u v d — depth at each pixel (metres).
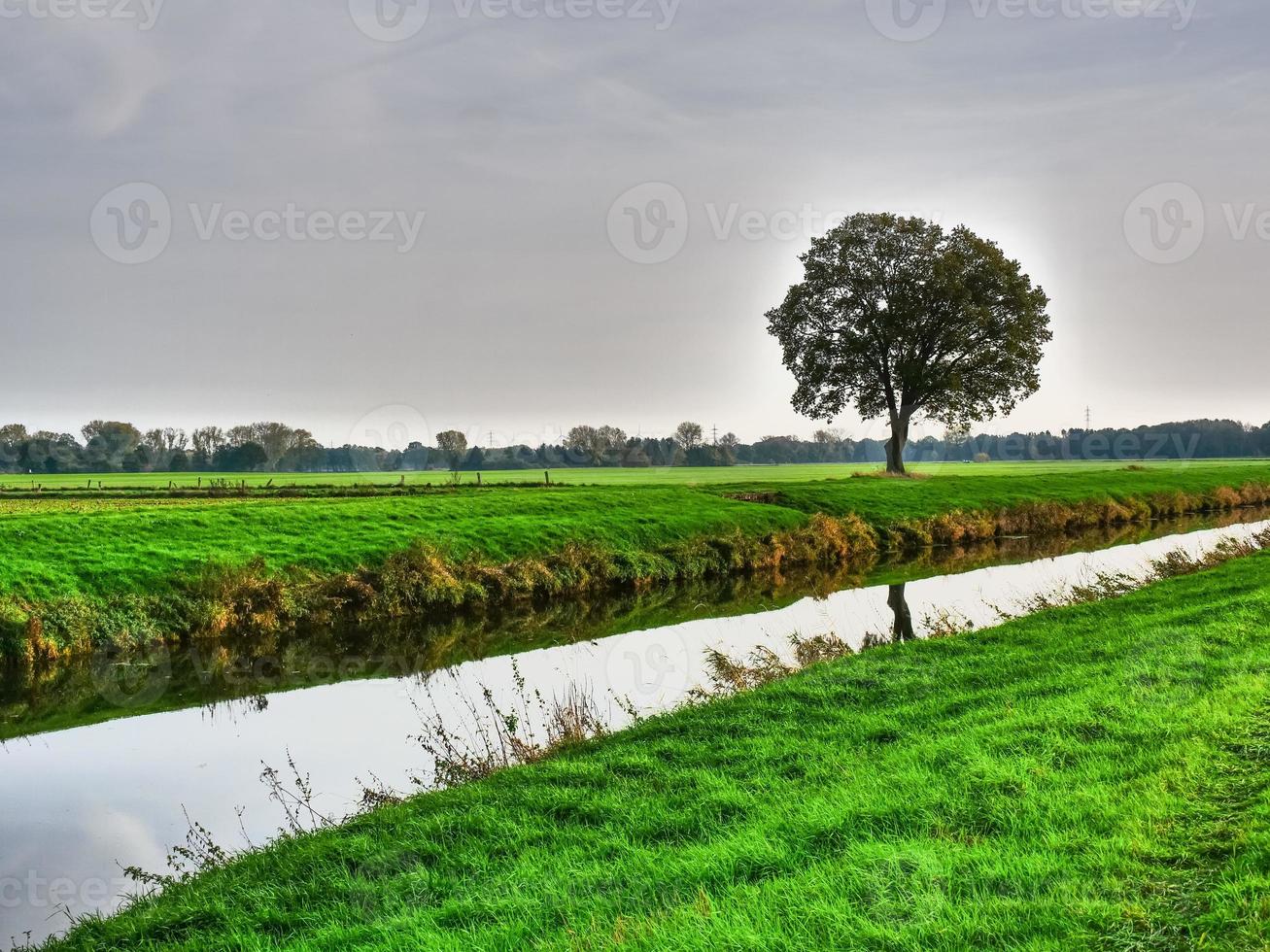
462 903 7.45
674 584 32.94
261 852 10.16
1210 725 9.23
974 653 15.67
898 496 50.66
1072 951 5.42
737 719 12.48
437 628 25.47
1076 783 8.24
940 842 7.24
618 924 6.45
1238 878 6.02
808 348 68.25
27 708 18.06
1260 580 20.28
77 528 28.22
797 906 6.44
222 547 28.44
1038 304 65.81
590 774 10.65
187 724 16.73
